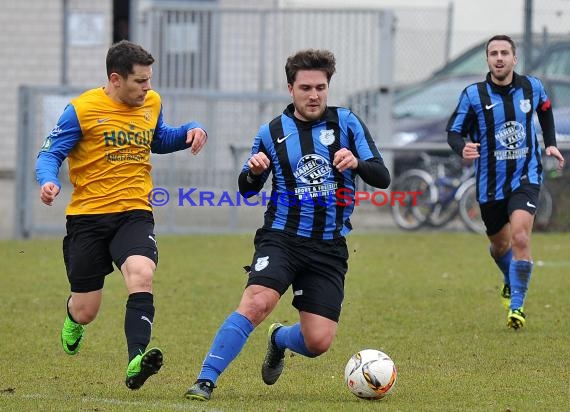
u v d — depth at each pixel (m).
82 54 61.75
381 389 18.84
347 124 19.22
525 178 27.70
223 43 54.47
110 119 19.89
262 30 52.47
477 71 55.88
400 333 26.36
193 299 31.28
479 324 27.56
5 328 26.81
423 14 55.19
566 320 27.95
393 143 49.88
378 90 49.75
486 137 27.94
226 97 46.91
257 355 23.95
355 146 19.09
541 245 43.38
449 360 23.12
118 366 22.56
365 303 30.61
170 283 34.09
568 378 21.16
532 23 49.88
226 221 47.72
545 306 30.03
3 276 35.34
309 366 22.66
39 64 62.94
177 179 47.19
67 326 20.83
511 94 27.83
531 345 24.73
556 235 46.72
